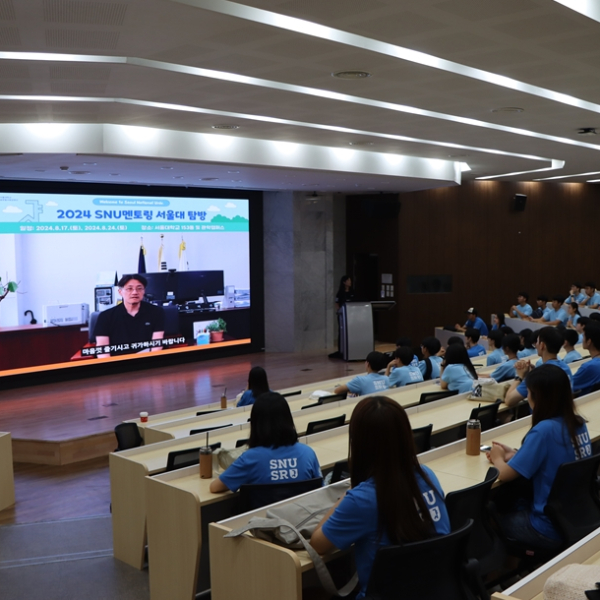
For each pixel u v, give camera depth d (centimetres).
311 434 465
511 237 1520
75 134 701
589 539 227
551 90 570
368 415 225
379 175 991
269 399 333
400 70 490
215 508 353
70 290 1063
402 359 661
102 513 587
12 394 983
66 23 372
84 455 759
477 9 364
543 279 1560
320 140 832
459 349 598
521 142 873
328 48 431
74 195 1057
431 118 686
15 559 467
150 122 691
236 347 1290
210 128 733
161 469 416
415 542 219
